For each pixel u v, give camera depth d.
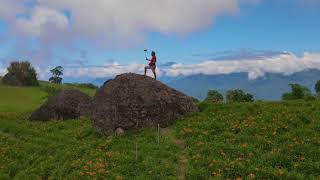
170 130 37.38
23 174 32.41
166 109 39.25
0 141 45.25
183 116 39.97
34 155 37.69
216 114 39.28
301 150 26.92
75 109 57.81
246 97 60.88
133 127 38.09
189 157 28.67
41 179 30.55
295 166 24.67
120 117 38.31
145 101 38.72
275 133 30.75
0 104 94.38
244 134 31.58
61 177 28.53
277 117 34.56
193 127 35.94
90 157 30.75
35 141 43.09
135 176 25.91
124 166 27.34
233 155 27.41
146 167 26.98
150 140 34.06
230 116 37.34
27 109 78.69
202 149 29.27
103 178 25.86
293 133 30.31
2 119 59.53
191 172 25.09
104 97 40.00
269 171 23.88
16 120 58.44
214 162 25.81
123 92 39.12
